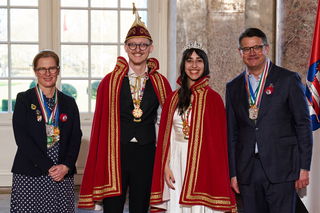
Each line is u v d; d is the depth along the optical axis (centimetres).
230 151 339
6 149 610
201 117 337
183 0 559
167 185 343
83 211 507
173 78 577
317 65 374
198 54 338
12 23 616
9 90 616
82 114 619
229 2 565
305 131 317
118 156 343
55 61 346
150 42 355
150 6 619
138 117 347
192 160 334
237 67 566
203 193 336
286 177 320
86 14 620
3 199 555
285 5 425
